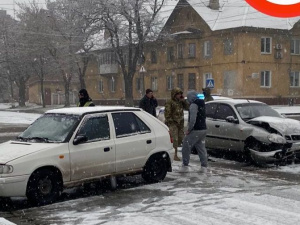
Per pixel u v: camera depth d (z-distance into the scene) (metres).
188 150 10.94
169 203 7.69
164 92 49.34
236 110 12.27
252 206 7.38
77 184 8.21
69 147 8.11
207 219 6.70
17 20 57.81
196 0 46.66
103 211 7.29
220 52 42.91
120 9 42.81
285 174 10.26
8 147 8.12
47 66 56.84
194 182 9.41
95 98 60.84
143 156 9.20
